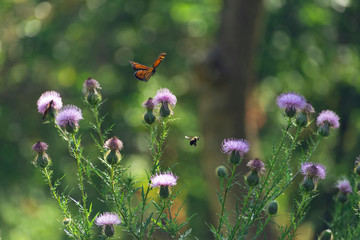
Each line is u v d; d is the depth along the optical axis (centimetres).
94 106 406
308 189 374
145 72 428
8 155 1838
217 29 1580
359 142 1756
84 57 1825
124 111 1819
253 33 1398
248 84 1416
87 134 1641
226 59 1388
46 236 1619
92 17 1767
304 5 1681
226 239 362
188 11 1677
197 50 1834
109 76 1847
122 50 1838
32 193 1748
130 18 1812
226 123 1406
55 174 1594
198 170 1914
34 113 1856
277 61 1716
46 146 400
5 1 1797
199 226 1379
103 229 366
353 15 1788
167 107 404
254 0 1380
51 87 1870
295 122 407
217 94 1394
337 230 425
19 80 1889
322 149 1405
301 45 1717
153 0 1772
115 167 388
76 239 365
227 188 373
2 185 1784
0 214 1647
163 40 1844
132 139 1773
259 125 1485
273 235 775
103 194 374
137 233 364
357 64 1806
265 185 391
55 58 1778
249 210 380
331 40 1783
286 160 388
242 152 377
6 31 1839
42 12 1869
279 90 1748
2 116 1847
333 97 1859
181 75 1859
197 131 1859
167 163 1827
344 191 434
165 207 370
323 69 1766
